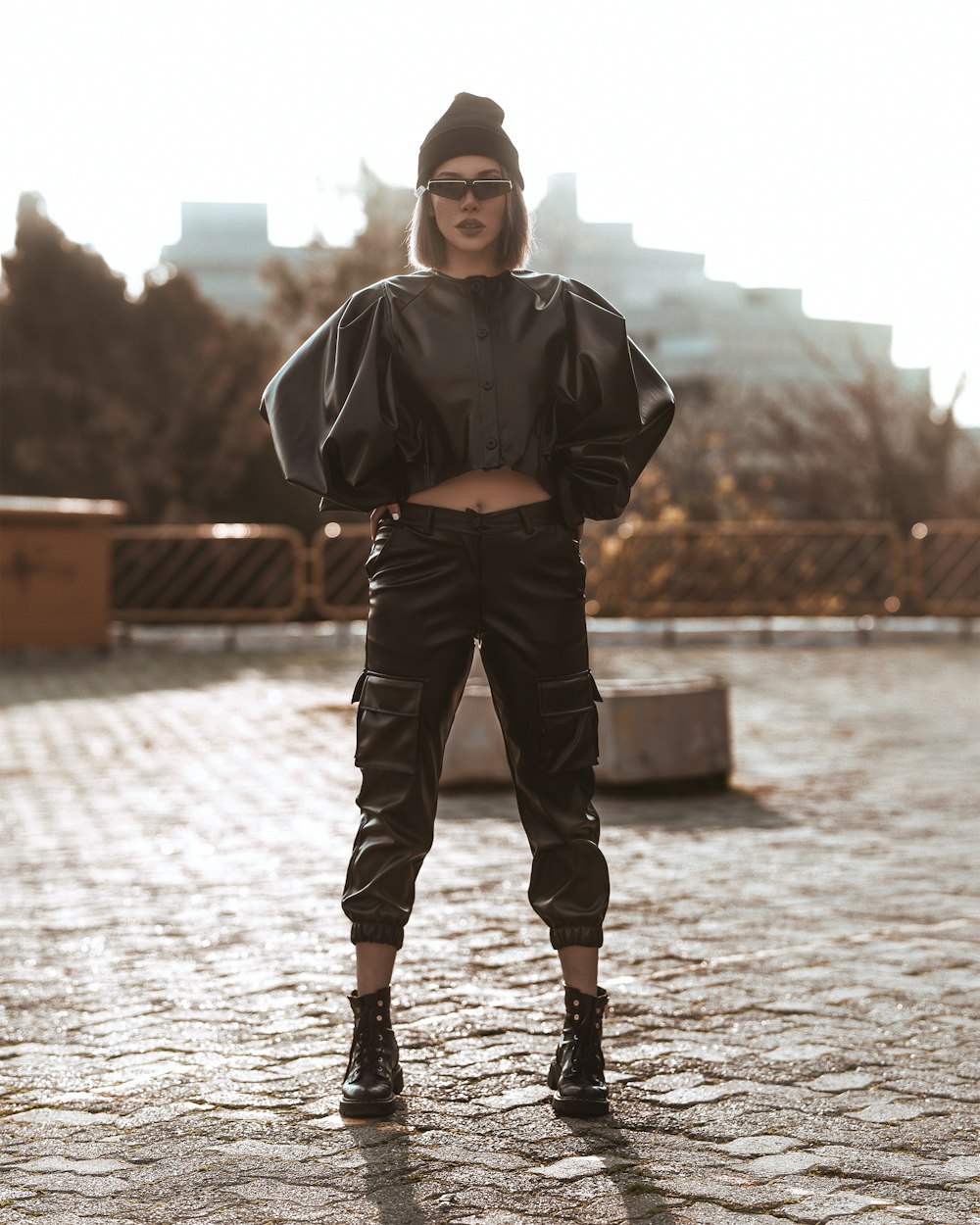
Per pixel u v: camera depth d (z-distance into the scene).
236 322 29.00
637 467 3.23
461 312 3.08
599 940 3.15
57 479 27.83
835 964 4.21
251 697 11.80
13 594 14.71
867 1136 2.93
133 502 27.97
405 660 3.11
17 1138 2.97
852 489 28.86
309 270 26.44
